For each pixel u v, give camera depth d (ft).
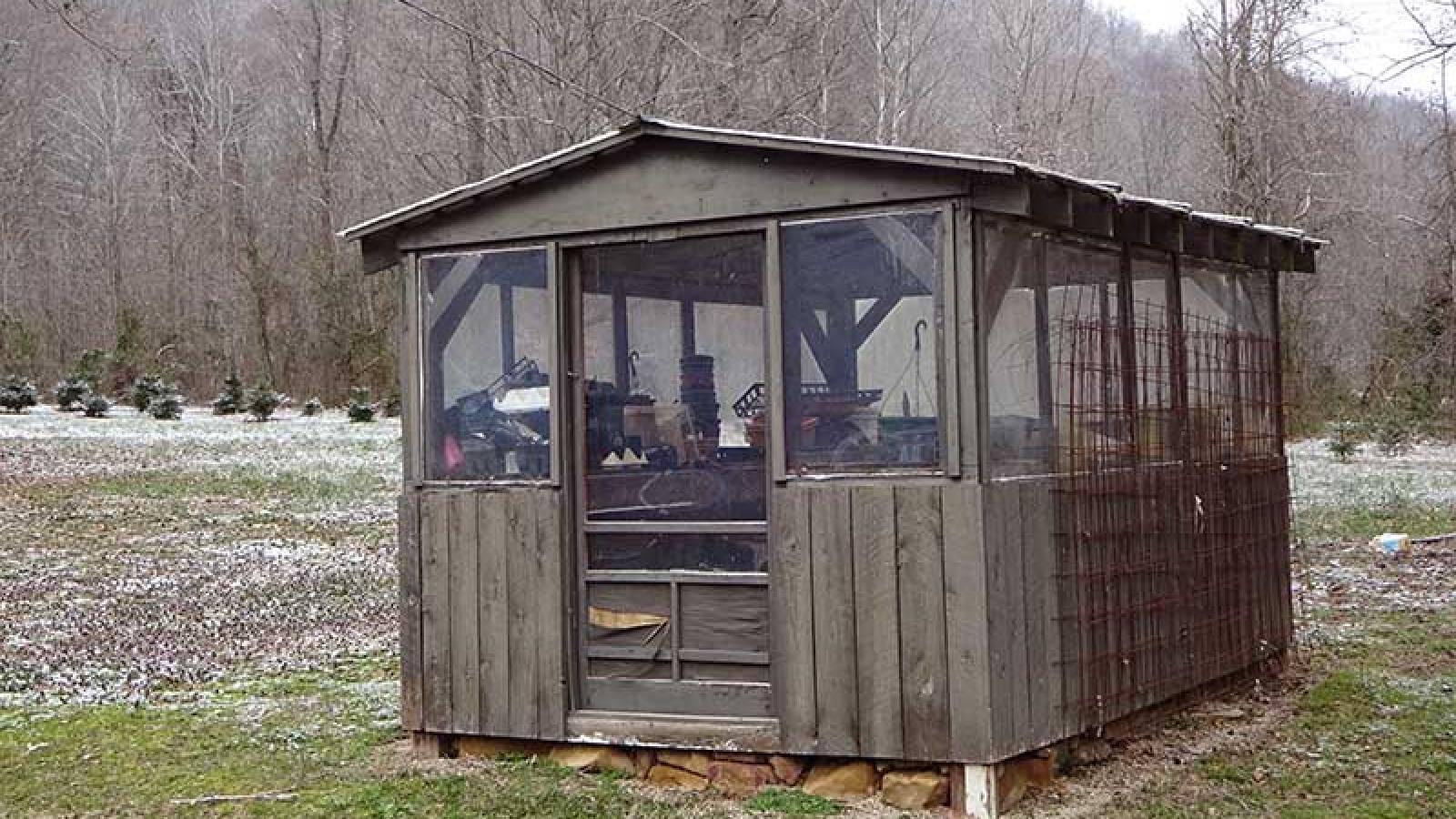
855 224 19.07
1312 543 46.62
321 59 151.02
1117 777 20.54
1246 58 98.63
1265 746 22.29
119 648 32.76
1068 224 19.40
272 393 119.85
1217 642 24.31
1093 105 105.40
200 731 24.97
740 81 74.95
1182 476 23.34
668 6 71.92
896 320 18.81
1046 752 19.93
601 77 71.72
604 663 21.07
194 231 158.30
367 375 137.39
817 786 19.56
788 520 19.43
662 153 20.33
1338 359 100.78
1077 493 20.38
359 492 67.15
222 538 52.70
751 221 19.75
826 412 19.29
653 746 20.47
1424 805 19.26
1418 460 77.15
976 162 17.69
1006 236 19.13
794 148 19.03
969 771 18.38
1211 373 24.91
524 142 74.49
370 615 36.94
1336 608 35.14
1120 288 22.13
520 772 21.09
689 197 20.12
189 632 34.76
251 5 155.74
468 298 21.84
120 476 72.69
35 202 155.53
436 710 22.06
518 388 21.43
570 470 21.21
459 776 21.03
